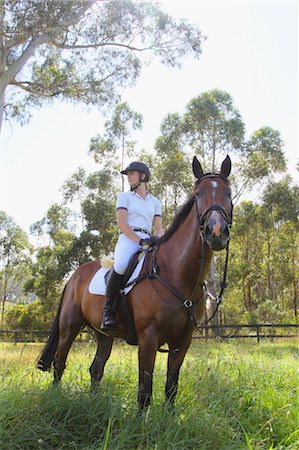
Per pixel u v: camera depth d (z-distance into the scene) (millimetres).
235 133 27234
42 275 33812
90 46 17938
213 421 3566
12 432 3398
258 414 4074
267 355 9719
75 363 6965
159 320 3914
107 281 4586
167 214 29125
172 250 4074
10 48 17219
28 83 18000
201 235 3822
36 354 10109
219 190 3758
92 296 4832
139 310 4004
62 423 3740
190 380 4777
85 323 5219
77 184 31844
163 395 4574
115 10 16891
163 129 28266
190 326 4016
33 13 14742
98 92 18625
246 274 39719
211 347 11211
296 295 41219
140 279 4070
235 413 3816
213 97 27766
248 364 6383
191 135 28141
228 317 34719
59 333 5340
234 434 3402
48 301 33250
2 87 16109
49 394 4066
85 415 3836
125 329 4375
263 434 3645
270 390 4789
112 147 30156
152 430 3416
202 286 4148
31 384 4594
